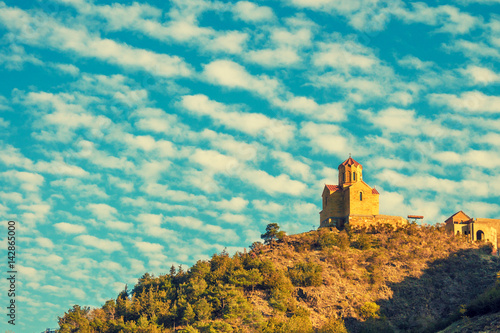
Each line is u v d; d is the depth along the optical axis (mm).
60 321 137500
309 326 112125
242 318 115250
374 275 131375
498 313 101125
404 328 118312
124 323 128500
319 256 140250
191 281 132750
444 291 127688
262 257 140625
